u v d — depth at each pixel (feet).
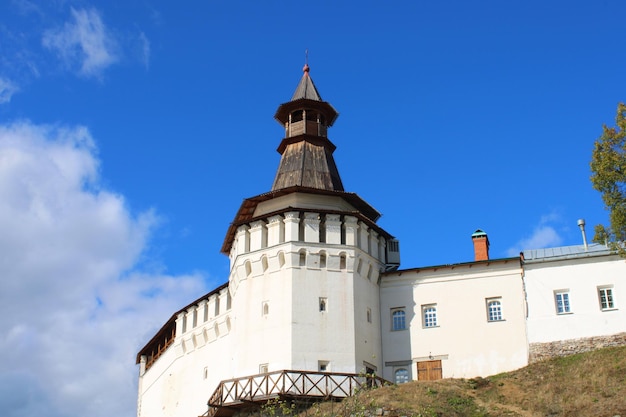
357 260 172.45
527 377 157.07
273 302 166.20
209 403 158.92
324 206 179.11
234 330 171.73
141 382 241.14
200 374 197.57
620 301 163.02
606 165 152.05
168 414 210.79
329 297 166.71
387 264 187.42
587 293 165.78
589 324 163.12
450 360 170.60
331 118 201.16
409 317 177.27
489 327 170.40
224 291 193.06
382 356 175.63
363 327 170.09
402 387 155.33
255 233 174.40
